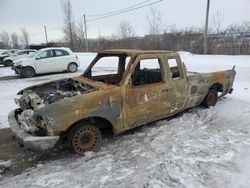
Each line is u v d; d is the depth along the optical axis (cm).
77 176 355
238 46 2455
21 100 471
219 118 576
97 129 428
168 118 573
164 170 362
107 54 522
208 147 429
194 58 1919
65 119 380
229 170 360
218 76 638
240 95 784
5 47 7575
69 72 1537
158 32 3334
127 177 348
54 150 440
